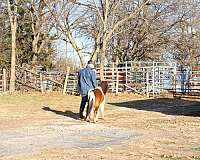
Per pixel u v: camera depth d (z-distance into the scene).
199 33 44.19
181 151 9.60
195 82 28.97
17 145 10.29
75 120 15.73
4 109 19.58
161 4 41.78
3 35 39.56
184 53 46.16
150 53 45.69
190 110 19.95
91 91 15.37
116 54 45.94
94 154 9.16
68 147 10.03
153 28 43.19
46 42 39.41
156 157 8.88
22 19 39.22
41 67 39.75
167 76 31.17
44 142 10.76
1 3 39.38
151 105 22.91
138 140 11.09
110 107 21.38
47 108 20.42
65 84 30.95
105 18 32.78
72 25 36.53
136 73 32.09
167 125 14.35
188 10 42.91
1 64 38.53
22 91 31.67
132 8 41.03
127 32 43.94
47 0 34.25
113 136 11.83
